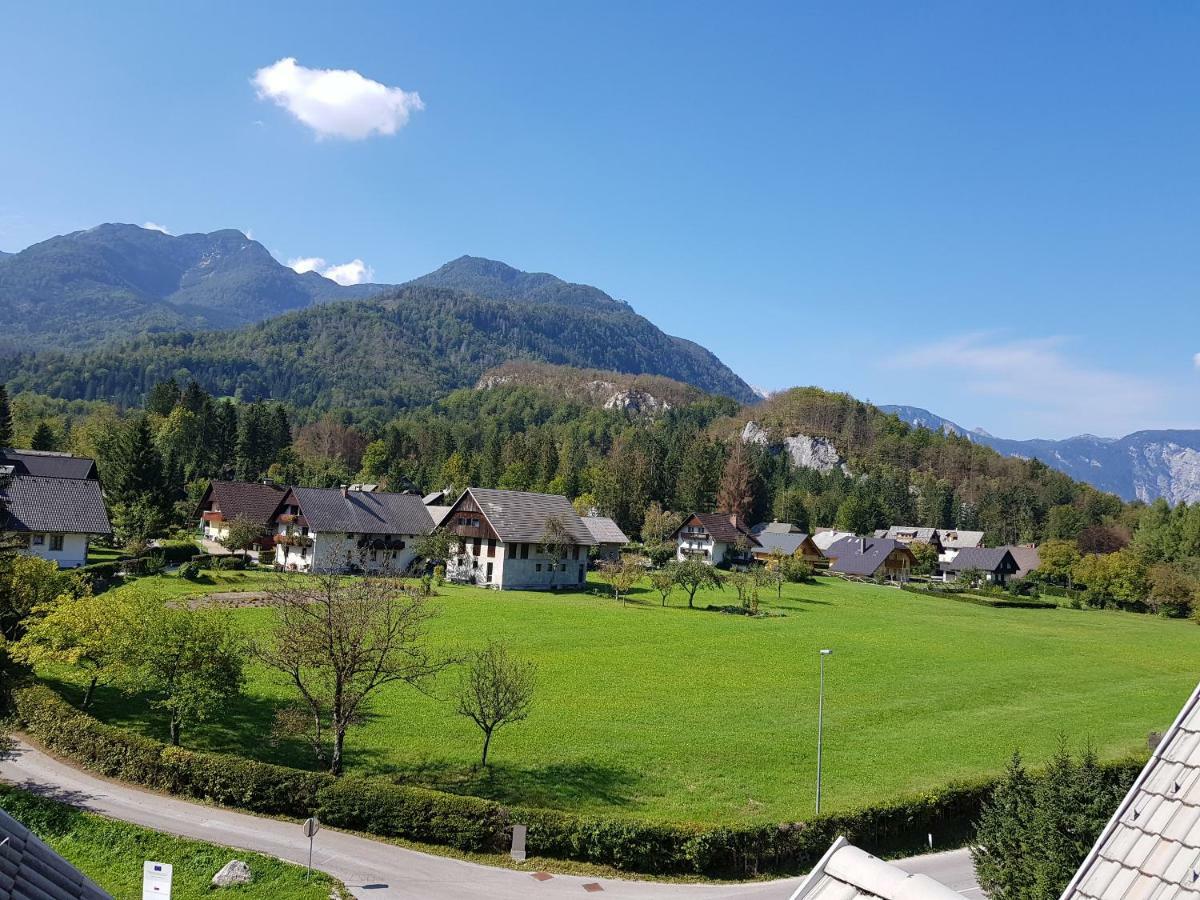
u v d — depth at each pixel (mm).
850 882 8523
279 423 188625
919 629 84750
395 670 34281
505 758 36938
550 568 100750
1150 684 63531
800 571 127188
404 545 105438
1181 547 166250
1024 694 56938
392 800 28875
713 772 37062
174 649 33688
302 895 23828
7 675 37625
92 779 30547
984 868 23656
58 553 74625
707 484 181875
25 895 8117
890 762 39875
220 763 29922
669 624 75750
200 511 119062
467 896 24938
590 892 26031
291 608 34438
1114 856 7188
